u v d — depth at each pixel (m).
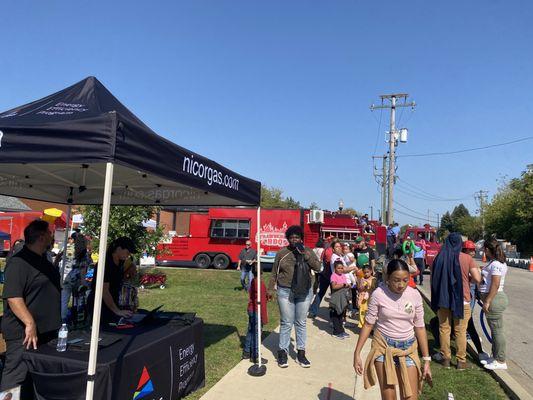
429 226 19.64
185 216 36.50
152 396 3.68
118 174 5.40
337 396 4.63
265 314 5.82
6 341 3.52
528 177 41.09
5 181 5.58
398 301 3.44
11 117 3.58
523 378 5.76
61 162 2.91
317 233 20.12
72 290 7.52
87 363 3.09
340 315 7.42
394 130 32.50
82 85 4.31
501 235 46.94
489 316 5.68
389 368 3.33
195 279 16.31
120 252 4.86
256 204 5.91
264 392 4.67
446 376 5.42
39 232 3.70
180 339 4.24
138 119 4.45
